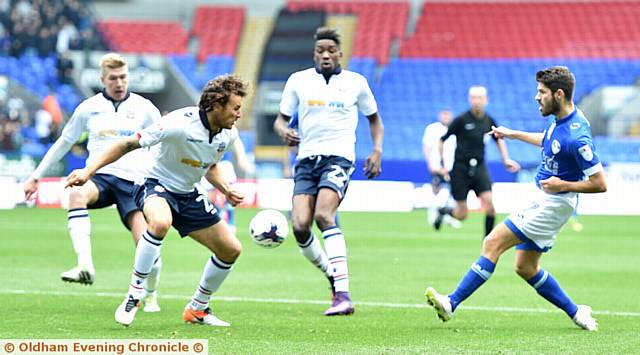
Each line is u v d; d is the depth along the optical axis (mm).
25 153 77750
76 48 91812
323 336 18266
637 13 97875
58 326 19266
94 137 23438
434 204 54125
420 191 74875
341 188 22828
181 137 18406
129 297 18812
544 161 19469
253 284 28484
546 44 96250
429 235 50188
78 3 96438
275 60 96500
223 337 18016
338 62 23641
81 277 22344
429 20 99438
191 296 25406
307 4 102188
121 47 101062
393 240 46750
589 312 19703
